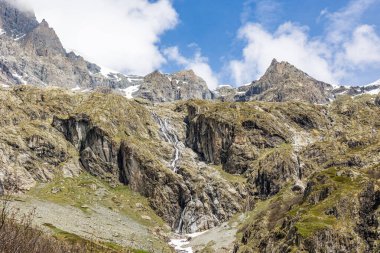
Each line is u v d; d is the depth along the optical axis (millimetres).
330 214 190000
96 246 181000
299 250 173000
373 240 168625
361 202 185000
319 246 171375
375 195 182500
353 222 179125
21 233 79812
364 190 187625
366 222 176250
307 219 189875
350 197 190625
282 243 191625
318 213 193875
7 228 76688
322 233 174500
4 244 75562
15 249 77312
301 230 179875
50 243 108688
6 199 72500
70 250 123125
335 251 169750
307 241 173875
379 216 172875
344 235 173375
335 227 177250
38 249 92250
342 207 187750
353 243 170625
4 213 72250
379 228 169875
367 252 166375
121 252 196500
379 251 161375
